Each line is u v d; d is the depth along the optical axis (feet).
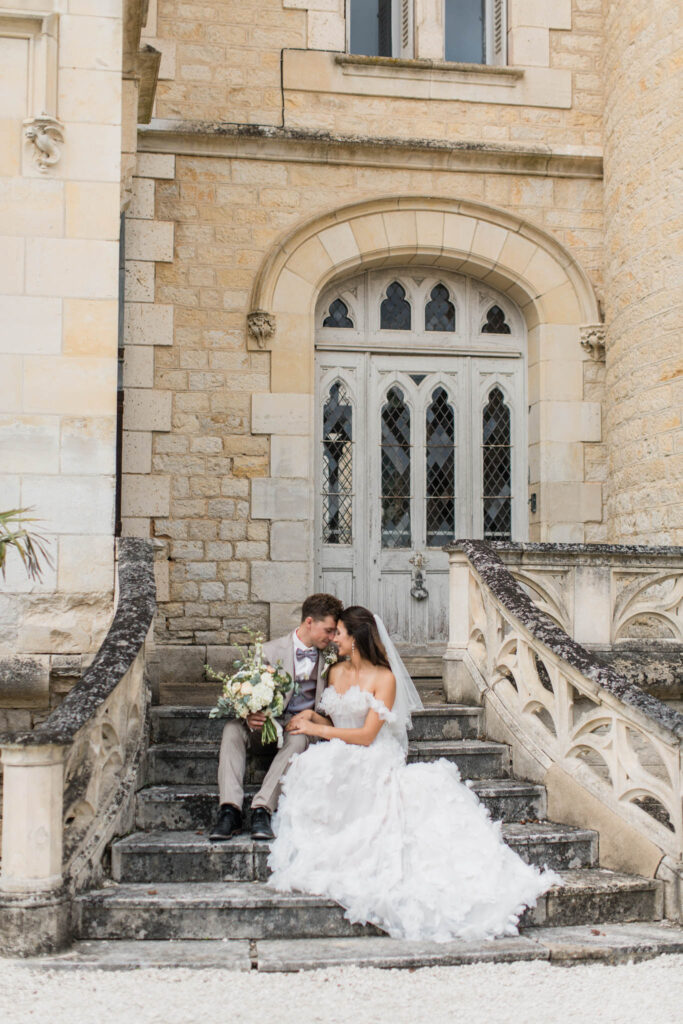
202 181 27.96
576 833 16.70
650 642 21.49
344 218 28.32
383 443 29.55
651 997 12.48
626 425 26.76
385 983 12.83
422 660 28.60
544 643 18.06
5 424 19.35
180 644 27.17
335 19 28.89
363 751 15.79
